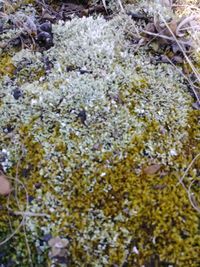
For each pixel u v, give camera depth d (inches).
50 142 7.5
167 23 9.0
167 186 7.1
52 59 8.7
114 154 7.4
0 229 6.7
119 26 9.3
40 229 6.7
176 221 6.8
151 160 7.4
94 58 8.6
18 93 8.1
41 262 6.5
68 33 9.2
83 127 7.6
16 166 7.3
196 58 8.9
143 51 8.9
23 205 6.9
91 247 6.6
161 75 8.5
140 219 6.8
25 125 7.7
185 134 7.7
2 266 6.6
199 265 6.4
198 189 7.1
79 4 10.1
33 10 9.9
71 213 6.8
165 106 8.0
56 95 8.0
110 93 8.0
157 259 6.5
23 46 9.0
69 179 7.1
